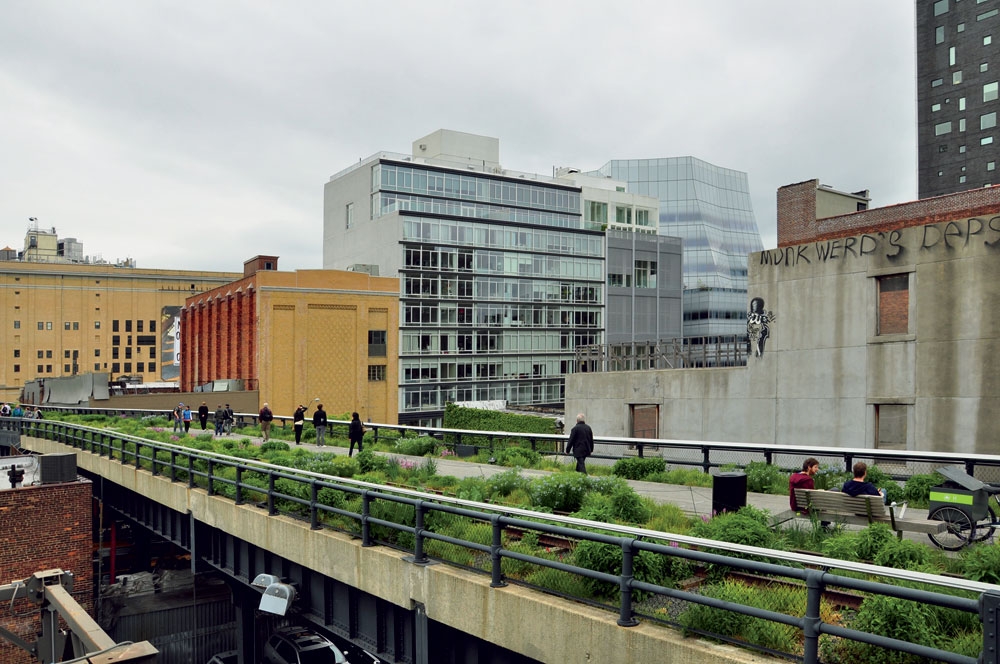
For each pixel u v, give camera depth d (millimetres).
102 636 6566
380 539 11141
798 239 29719
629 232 94312
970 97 78062
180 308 87625
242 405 58031
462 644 9336
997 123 75688
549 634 7648
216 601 31141
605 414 36125
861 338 26016
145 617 29750
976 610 4570
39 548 24812
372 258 80188
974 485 9570
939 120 80750
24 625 23172
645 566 8047
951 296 23453
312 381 61812
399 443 25625
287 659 20562
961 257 23234
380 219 78688
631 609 6984
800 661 5867
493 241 82812
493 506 8703
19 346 125750
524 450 22078
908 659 5891
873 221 27094
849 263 26453
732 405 30562
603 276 92062
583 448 18469
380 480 16078
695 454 30266
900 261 24828
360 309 64625
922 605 6211
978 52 77438
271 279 60125
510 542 10164
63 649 8273
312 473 12773
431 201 82188
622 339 93500
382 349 66750
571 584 8047
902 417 24797
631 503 11461
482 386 81562
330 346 62875
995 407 22234
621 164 120688
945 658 4695
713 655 6176
